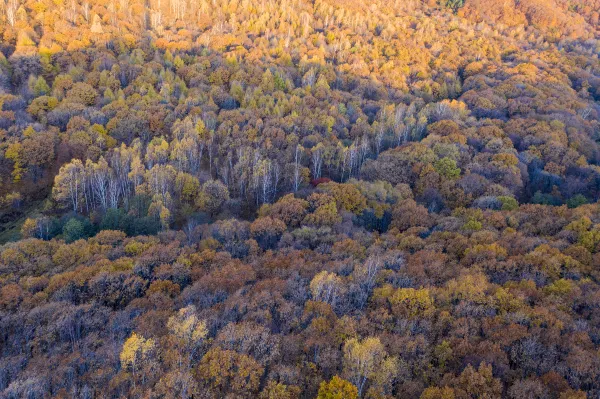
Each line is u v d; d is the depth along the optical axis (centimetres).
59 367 5322
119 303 7106
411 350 5494
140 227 10056
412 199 11462
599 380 4891
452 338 5694
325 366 5366
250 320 6062
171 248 8431
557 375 4906
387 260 7844
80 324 6309
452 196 11706
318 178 13000
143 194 11044
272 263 7975
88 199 11719
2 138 11962
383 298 6581
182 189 11731
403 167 12781
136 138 12962
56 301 6794
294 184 12462
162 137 12938
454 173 12269
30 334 6125
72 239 9794
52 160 12488
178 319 5800
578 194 11900
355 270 7400
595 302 6334
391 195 11519
